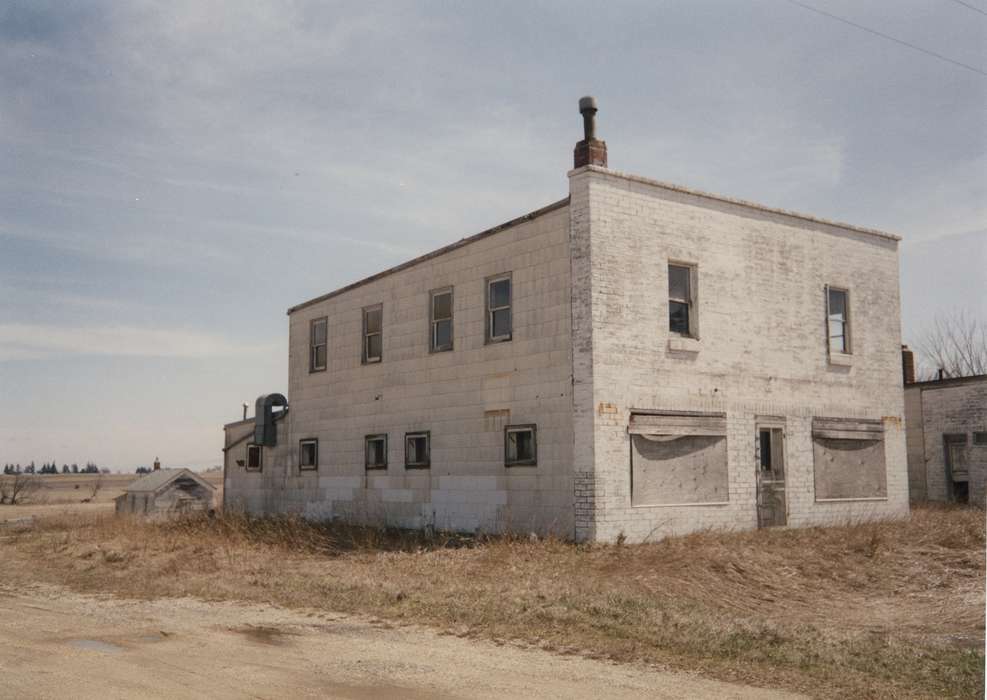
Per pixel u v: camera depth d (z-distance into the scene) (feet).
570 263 66.54
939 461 107.04
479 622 36.70
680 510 67.41
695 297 71.00
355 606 40.86
